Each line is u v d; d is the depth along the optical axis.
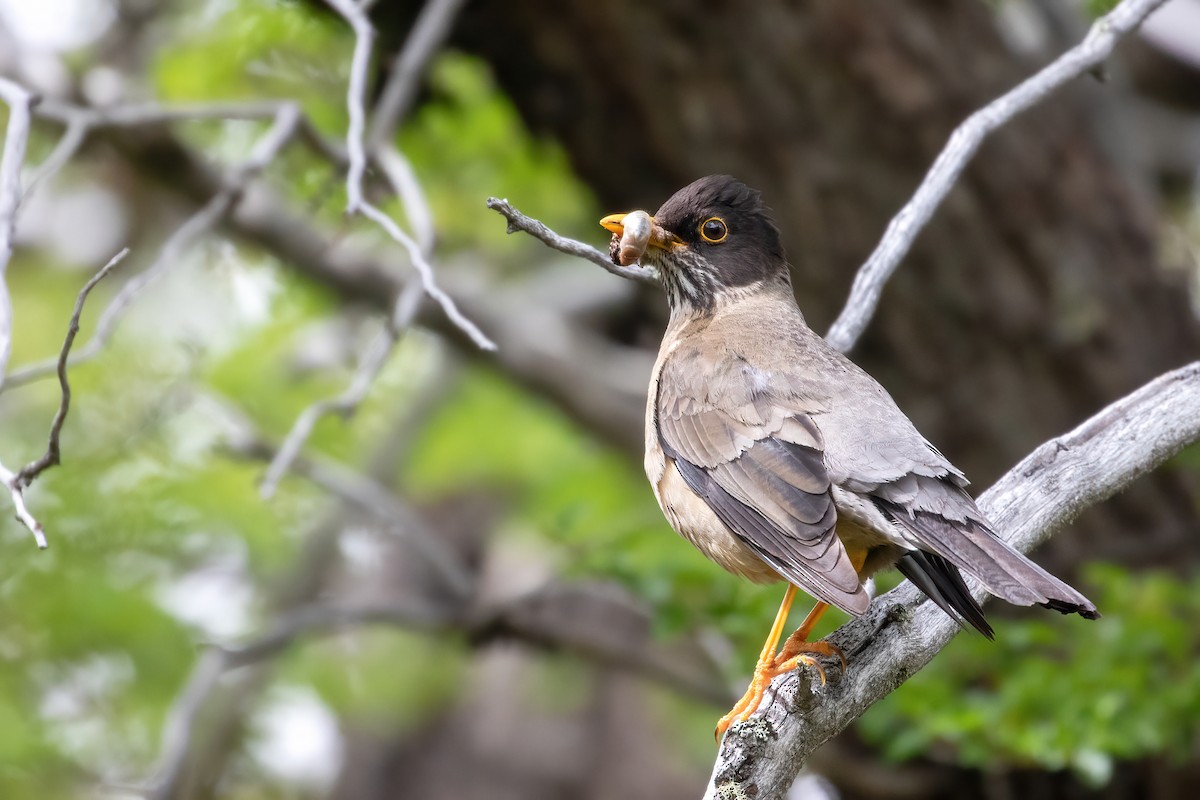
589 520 15.94
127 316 15.12
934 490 7.24
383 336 9.32
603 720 23.53
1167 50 18.92
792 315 8.82
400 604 13.45
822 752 12.87
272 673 15.04
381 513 13.17
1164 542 12.56
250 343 16.33
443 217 15.63
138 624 15.00
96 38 14.78
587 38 11.88
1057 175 12.52
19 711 14.63
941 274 12.32
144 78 14.44
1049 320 12.43
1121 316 12.63
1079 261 12.52
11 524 14.27
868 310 8.20
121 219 16.70
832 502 7.34
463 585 13.23
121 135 13.19
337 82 13.75
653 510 15.31
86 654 15.23
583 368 14.68
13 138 7.61
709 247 9.05
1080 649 11.05
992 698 10.95
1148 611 11.09
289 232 13.90
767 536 7.41
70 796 14.67
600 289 17.23
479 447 17.23
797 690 6.80
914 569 7.19
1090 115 13.00
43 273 16.52
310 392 16.38
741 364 8.12
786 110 12.06
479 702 23.62
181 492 15.02
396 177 9.88
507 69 12.31
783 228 12.36
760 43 11.90
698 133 12.14
